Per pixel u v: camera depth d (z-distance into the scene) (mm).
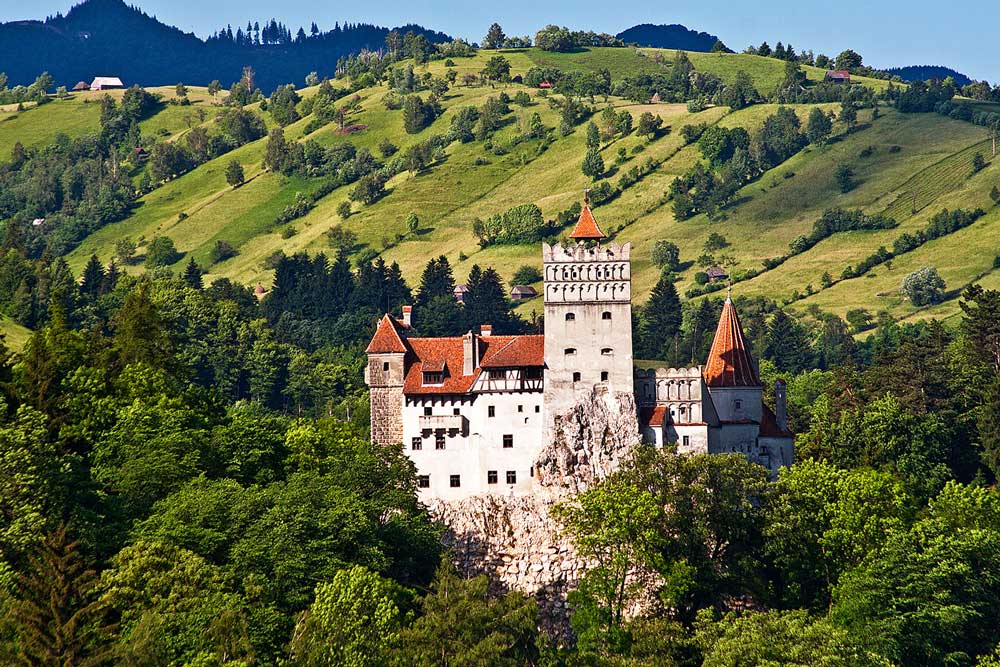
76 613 186750
